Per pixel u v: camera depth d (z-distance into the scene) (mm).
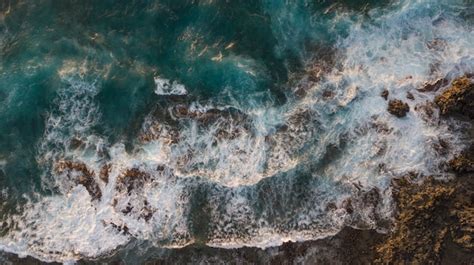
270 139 19453
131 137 19719
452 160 18969
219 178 19250
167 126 19719
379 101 19609
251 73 20094
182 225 19047
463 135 19188
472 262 17906
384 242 18547
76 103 20109
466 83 19281
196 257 18984
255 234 18906
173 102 19953
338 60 20078
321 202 19062
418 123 19391
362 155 19297
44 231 19125
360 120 19531
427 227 18344
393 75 19750
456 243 18062
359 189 19062
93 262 18953
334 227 18859
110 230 19094
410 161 19125
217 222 19031
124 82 20266
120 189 19297
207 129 19625
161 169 19375
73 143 19781
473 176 18766
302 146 19406
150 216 19125
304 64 20172
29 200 19453
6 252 19062
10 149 19953
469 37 20078
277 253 18875
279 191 19172
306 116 19594
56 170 19578
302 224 18938
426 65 19797
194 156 19438
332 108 19625
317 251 18828
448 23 20281
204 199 19188
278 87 19938
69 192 19391
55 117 20031
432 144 19203
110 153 19594
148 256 19016
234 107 19766
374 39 20172
